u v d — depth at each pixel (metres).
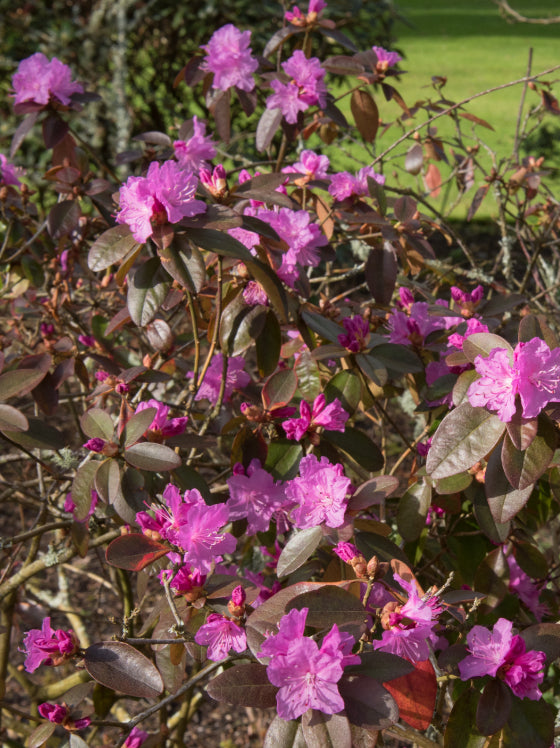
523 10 13.38
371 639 1.13
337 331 1.31
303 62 1.46
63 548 1.38
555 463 1.17
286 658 1.04
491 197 4.13
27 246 1.50
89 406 1.42
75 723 1.15
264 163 1.51
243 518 1.25
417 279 1.63
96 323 1.44
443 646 1.26
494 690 1.11
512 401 1.10
